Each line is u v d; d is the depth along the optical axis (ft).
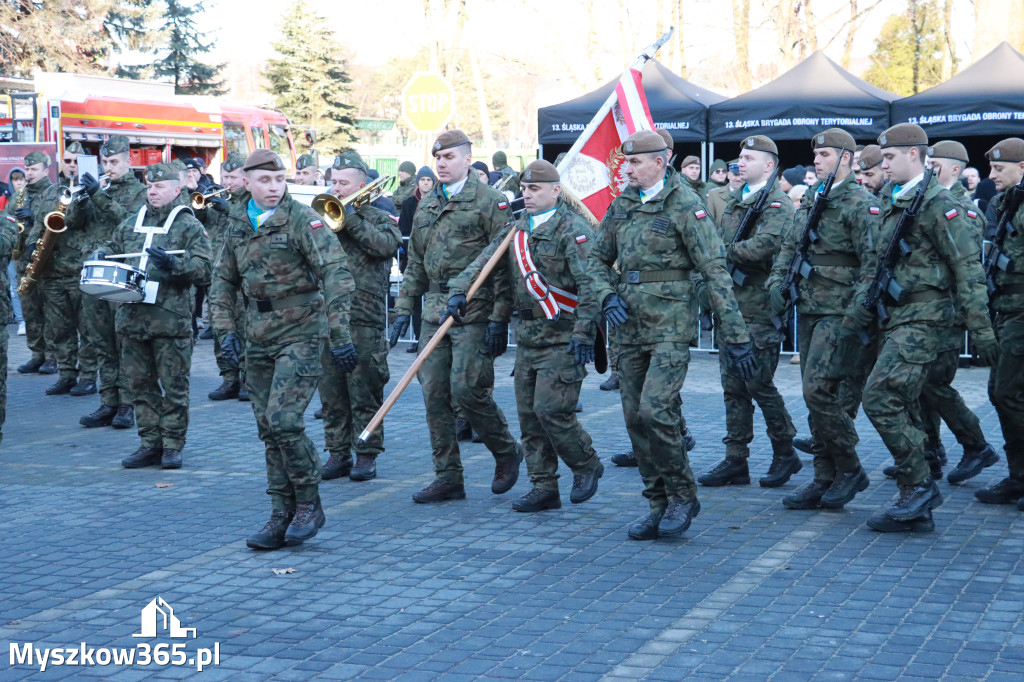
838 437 22.20
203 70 139.85
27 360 45.52
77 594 18.15
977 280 19.75
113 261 27.07
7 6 109.91
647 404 19.83
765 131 50.37
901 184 20.65
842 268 21.99
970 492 24.16
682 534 21.09
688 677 14.55
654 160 20.03
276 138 82.84
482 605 17.38
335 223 24.76
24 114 65.00
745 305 24.56
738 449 25.05
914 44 116.57
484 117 110.73
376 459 27.94
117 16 129.18
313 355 20.12
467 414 23.31
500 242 22.16
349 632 16.33
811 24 97.14
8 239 28.89
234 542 20.99
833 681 14.33
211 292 20.71
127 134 69.00
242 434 31.40
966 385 37.32
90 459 28.53
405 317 23.90
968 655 15.10
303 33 145.18
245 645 15.87
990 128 47.32
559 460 27.89
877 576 18.44
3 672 15.02
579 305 20.83
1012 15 71.87
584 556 19.80
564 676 14.65
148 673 14.93
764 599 17.43
